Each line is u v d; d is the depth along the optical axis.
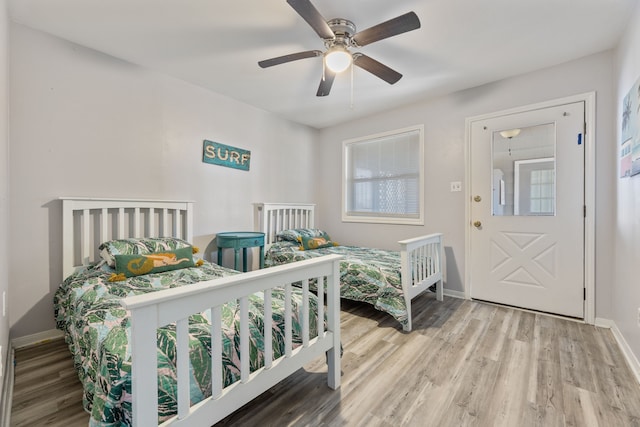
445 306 2.88
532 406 1.44
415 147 3.53
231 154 3.32
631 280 1.88
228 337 1.19
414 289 2.51
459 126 3.12
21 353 1.93
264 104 3.50
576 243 2.50
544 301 2.66
